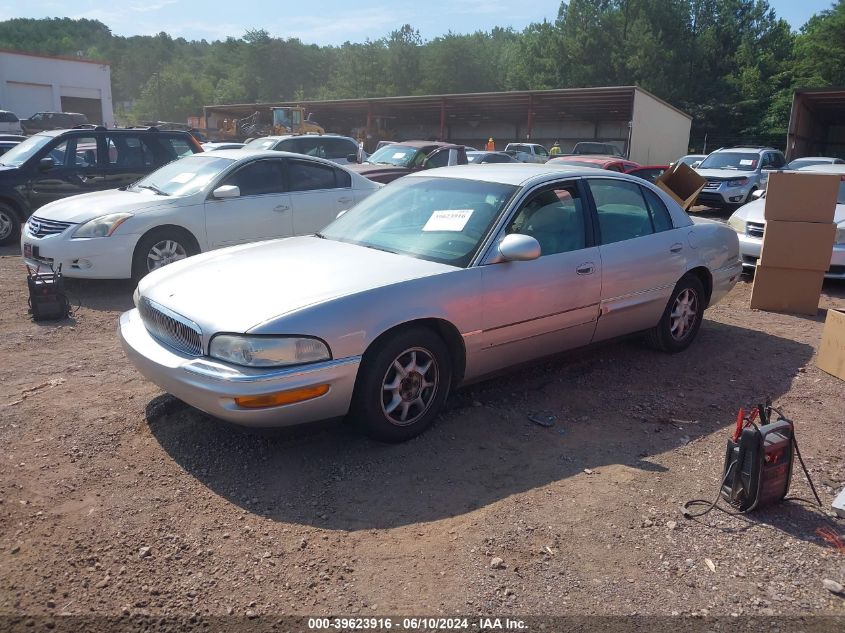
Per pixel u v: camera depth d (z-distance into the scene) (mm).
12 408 4492
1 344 5898
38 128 33656
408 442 4129
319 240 4941
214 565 2996
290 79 94438
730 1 57469
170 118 89375
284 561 3031
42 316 6605
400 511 3434
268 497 3533
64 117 34312
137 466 3801
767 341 6395
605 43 53781
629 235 5277
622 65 52031
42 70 39312
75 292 7867
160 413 4402
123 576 2910
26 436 4098
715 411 4750
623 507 3486
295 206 8617
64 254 7449
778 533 3287
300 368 3566
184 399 3789
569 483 3721
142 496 3508
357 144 15102
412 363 4027
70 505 3408
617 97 34094
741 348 6152
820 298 8273
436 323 4145
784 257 7348
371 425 3902
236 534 3217
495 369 4570
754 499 3391
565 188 4938
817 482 3783
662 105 33312
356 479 3719
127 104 116875
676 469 3900
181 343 3896
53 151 10734
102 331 6352
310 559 3049
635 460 4000
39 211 8102
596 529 3291
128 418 4367
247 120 36125
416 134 49594
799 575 2990
